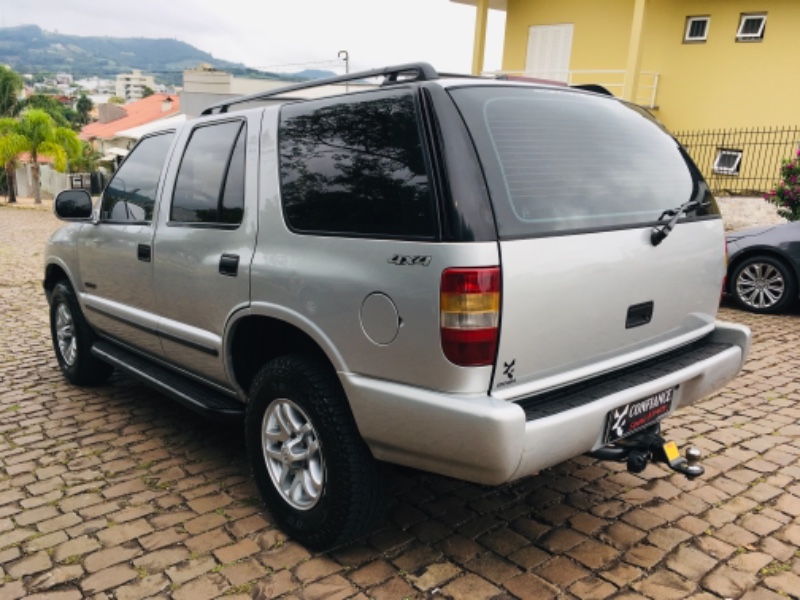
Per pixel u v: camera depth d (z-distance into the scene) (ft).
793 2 42.80
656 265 8.88
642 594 8.13
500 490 10.70
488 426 6.87
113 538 9.43
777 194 29.07
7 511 10.19
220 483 11.08
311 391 8.55
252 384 9.58
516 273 7.21
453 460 7.34
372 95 8.31
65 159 99.66
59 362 16.43
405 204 7.59
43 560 8.90
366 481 8.41
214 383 11.03
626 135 9.63
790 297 22.71
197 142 11.27
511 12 57.77
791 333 20.66
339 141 8.55
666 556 8.92
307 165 8.91
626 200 8.81
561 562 8.76
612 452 8.60
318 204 8.63
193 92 85.30
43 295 27.50
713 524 9.72
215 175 10.53
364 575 8.51
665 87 49.55
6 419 13.94
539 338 7.55
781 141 44.27
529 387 7.62
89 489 10.88
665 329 9.39
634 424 8.51
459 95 7.84
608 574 8.51
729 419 13.66
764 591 8.22
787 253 22.50
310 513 8.87
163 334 11.71
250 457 9.82
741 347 10.23
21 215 80.79
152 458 12.05
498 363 7.23
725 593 8.17
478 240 7.06
